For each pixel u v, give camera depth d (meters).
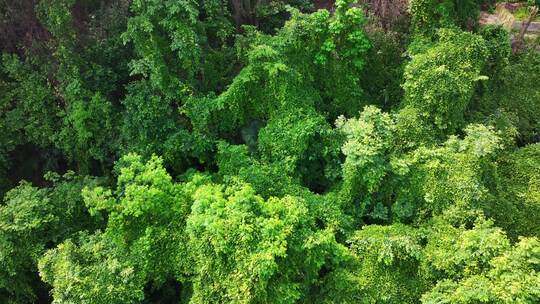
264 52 13.98
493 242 9.79
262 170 13.12
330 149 13.69
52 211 12.38
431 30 15.88
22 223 11.64
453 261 10.23
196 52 14.34
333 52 15.75
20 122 15.67
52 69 16.09
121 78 17.03
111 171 15.17
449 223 11.37
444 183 11.77
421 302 10.55
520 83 16.77
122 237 11.42
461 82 13.41
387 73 16.91
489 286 9.18
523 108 16.36
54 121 16.06
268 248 9.66
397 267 11.04
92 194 11.33
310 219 11.62
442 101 13.30
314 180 14.88
